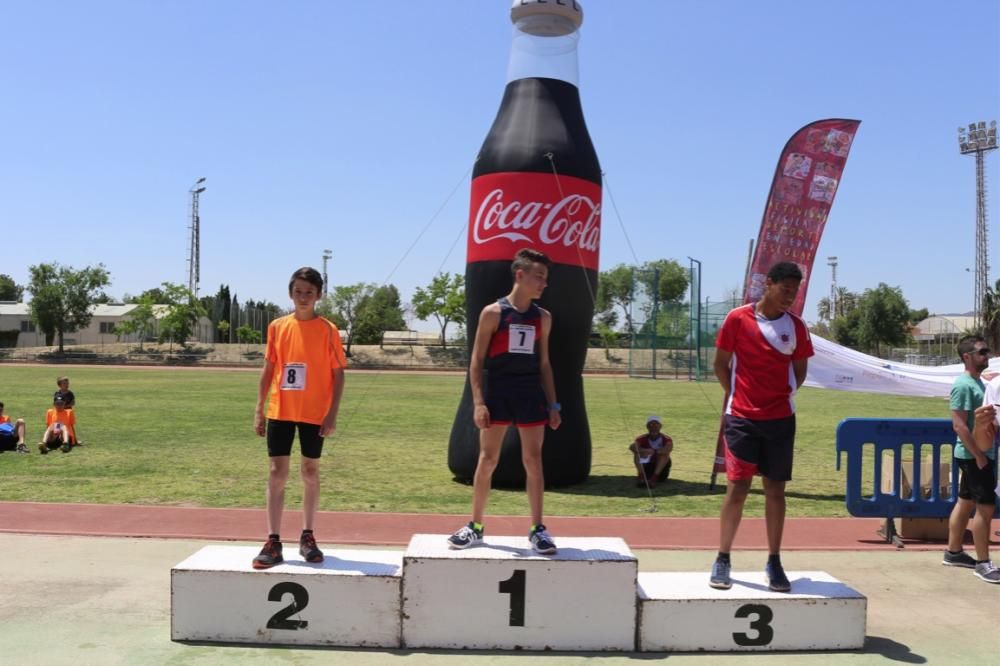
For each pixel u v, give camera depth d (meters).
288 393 5.24
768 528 5.20
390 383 37.69
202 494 9.91
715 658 4.81
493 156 10.64
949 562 7.05
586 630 4.87
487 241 10.55
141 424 17.83
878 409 26.09
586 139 10.98
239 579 4.88
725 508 5.20
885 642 5.12
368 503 9.61
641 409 24.45
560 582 4.86
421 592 4.85
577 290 10.58
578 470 11.07
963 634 5.29
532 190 10.38
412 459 13.45
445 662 4.65
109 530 7.82
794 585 5.22
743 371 5.18
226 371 47.16
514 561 4.85
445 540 5.36
